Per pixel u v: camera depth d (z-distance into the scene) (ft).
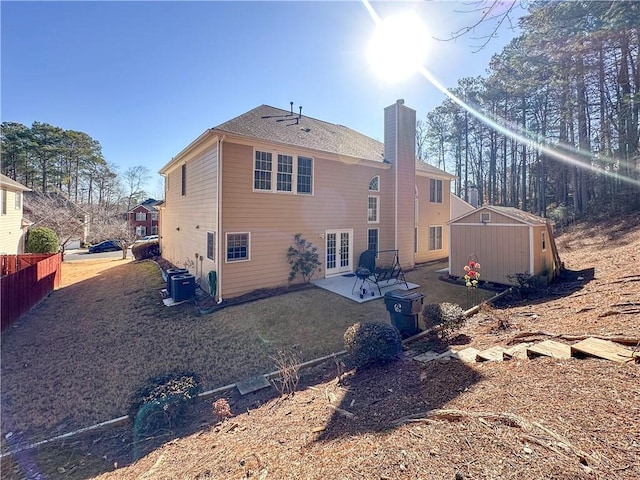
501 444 6.86
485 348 15.49
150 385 15.43
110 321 29.30
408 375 13.83
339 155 39.52
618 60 52.16
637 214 52.06
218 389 17.33
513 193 93.97
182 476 9.61
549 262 33.50
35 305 35.24
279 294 33.24
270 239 34.99
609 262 33.22
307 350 21.34
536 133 82.07
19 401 17.80
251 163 33.40
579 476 5.53
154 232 145.69
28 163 117.80
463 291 33.01
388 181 46.24
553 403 8.20
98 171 138.62
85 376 20.12
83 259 76.74
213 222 33.14
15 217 58.90
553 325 16.88
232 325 26.04
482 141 101.96
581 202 72.33
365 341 15.78
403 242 46.78
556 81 58.29
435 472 6.37
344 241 42.19
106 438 14.21
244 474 8.56
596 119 65.72
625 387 8.27
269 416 13.15
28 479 11.76
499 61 75.87
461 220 36.83
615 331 12.91
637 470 5.49
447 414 8.72
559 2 32.99
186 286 33.45
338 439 9.22
